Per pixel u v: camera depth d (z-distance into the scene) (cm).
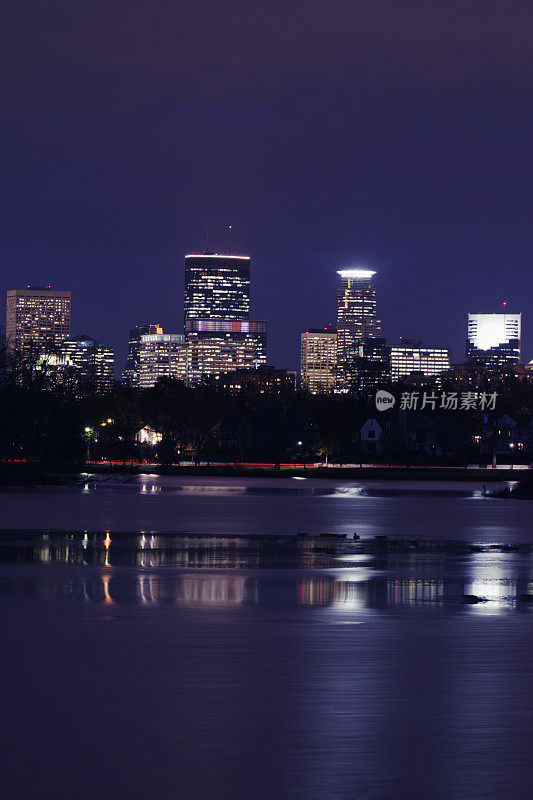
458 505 11619
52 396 15188
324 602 4119
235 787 1803
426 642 3188
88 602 4034
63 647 3056
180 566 5409
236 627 3450
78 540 6838
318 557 5972
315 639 3225
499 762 1947
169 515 9294
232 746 2034
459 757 1977
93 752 1988
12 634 3275
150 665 2798
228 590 4472
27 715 2253
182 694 2458
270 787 1805
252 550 6331
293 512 10025
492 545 6850
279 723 2202
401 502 12138
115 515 9175
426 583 4806
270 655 2953
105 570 5178
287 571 5250
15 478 15400
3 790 1777
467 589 4594
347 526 8394
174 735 2105
